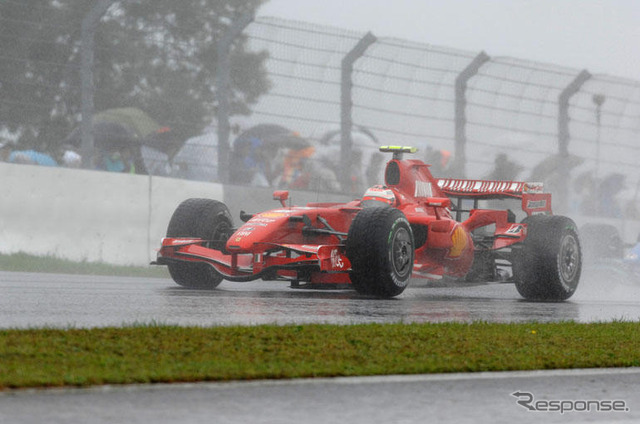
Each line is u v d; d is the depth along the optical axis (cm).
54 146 5084
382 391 1669
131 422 1365
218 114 5369
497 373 1905
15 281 3716
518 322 2858
